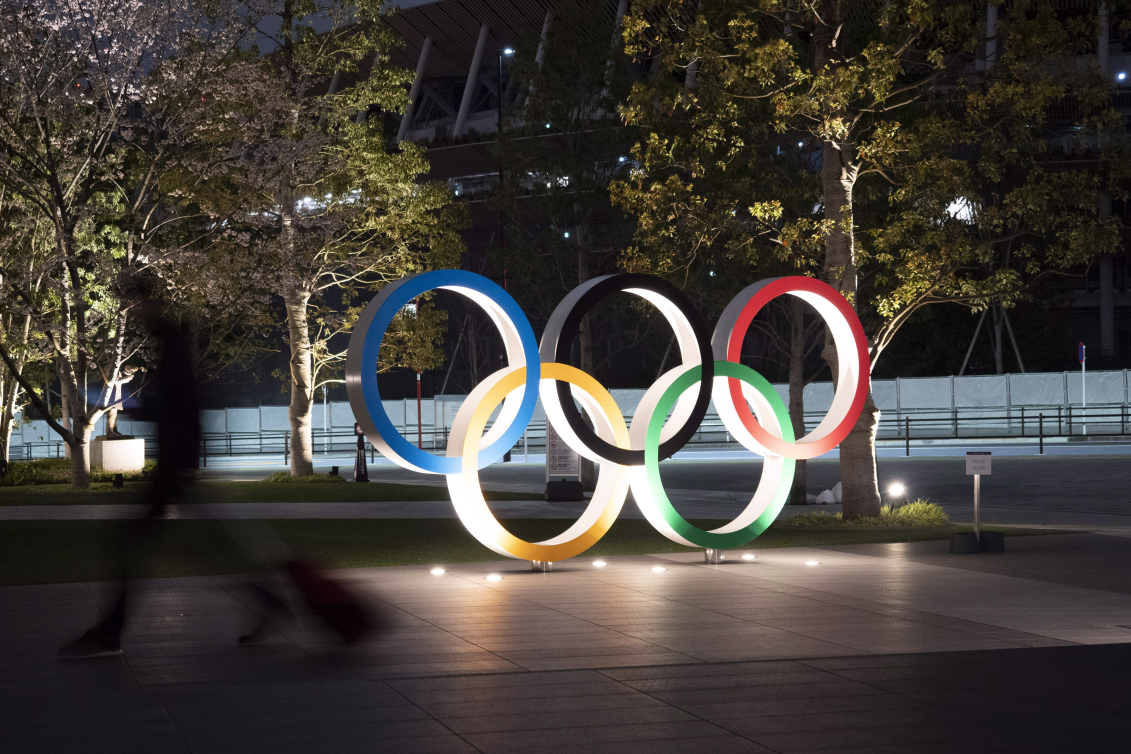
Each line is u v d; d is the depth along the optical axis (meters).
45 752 4.77
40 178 25.81
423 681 6.22
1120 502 19.91
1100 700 5.77
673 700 5.79
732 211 17.53
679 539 11.74
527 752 4.81
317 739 5.00
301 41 26.56
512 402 11.58
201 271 25.72
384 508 19.45
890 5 15.83
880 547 13.51
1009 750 4.85
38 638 7.60
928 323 55.00
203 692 5.94
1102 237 16.14
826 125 15.91
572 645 7.33
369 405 10.55
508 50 29.48
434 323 27.53
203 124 25.53
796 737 5.06
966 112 17.00
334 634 6.89
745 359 58.88
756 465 31.41
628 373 61.50
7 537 14.38
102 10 24.58
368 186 26.34
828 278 16.98
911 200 17.38
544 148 24.97
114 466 30.69
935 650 7.15
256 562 6.91
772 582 10.47
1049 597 9.49
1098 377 40.56
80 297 25.25
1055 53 16.27
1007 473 25.42
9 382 30.38
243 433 48.69
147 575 10.91
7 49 24.06
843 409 12.87
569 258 26.11
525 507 19.64
